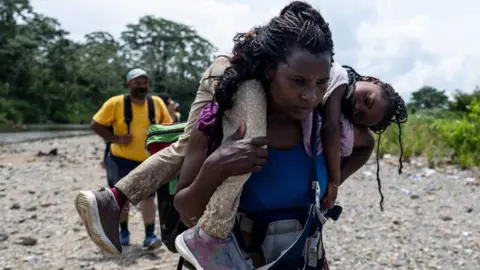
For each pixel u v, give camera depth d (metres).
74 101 78.12
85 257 6.36
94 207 2.53
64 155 18.45
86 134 36.59
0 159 16.77
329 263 6.28
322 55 2.09
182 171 2.33
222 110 2.21
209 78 2.39
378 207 9.16
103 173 13.79
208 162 2.13
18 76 69.44
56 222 8.13
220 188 2.15
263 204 2.33
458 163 13.64
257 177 2.32
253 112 2.17
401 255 6.55
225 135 2.23
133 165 6.50
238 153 2.08
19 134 34.81
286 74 2.09
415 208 9.07
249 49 2.18
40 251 6.62
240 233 2.35
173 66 88.38
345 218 8.38
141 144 6.47
